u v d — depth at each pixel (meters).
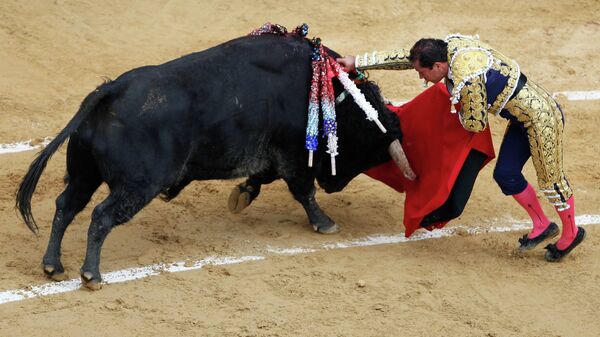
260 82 15.03
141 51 24.92
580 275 15.67
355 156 16.33
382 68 15.65
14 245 16.11
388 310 14.46
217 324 13.95
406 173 16.08
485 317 14.38
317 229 16.92
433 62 14.59
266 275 15.41
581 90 23.72
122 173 14.16
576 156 20.45
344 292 14.95
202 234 16.83
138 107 14.08
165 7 27.22
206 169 15.24
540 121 14.83
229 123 14.82
